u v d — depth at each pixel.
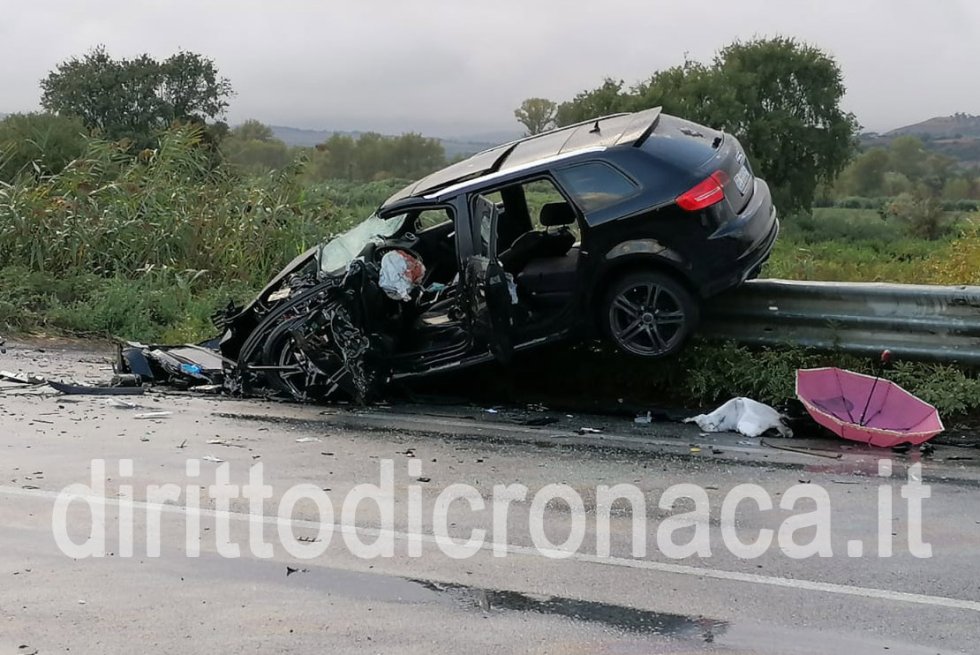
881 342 8.30
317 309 8.65
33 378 9.52
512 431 7.83
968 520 5.70
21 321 12.33
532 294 8.55
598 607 4.54
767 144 44.22
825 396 7.87
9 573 4.90
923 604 4.56
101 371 10.11
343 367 8.62
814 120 45.81
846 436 7.43
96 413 8.28
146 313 12.43
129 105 42.34
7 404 8.55
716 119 44.09
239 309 9.94
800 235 37.91
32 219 14.09
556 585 4.78
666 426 8.04
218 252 14.55
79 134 23.12
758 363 8.41
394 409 8.65
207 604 4.57
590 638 4.23
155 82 42.97
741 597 4.64
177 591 4.70
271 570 4.95
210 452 7.08
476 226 8.25
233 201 15.41
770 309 8.61
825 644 4.17
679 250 7.69
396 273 8.44
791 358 8.39
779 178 45.38
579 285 8.01
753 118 45.22
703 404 8.56
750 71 46.03
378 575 4.90
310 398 8.85
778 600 4.61
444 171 8.94
